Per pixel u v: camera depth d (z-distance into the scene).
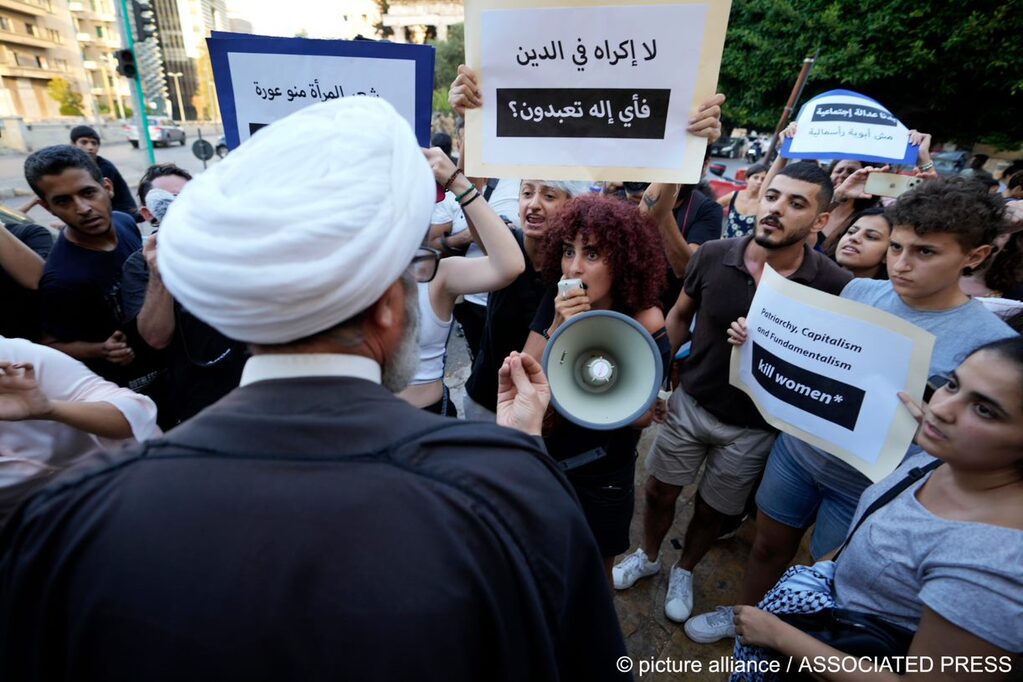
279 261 0.52
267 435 0.55
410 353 0.72
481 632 0.55
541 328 1.64
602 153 1.48
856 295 1.76
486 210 1.46
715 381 1.98
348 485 0.52
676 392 2.20
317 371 0.60
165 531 0.51
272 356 0.60
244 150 0.60
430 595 0.51
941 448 1.01
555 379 1.37
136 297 2.00
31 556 0.53
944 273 1.44
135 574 0.50
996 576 0.88
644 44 1.36
